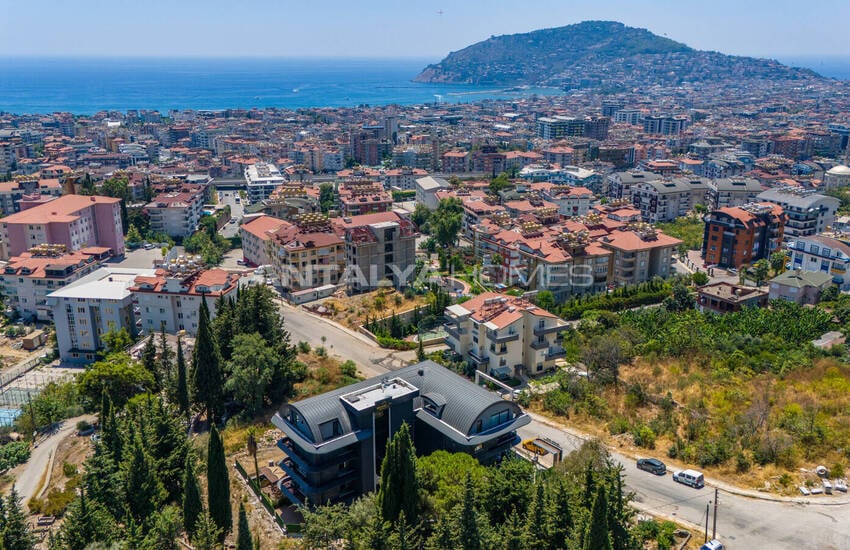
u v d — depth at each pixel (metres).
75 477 111.50
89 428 135.38
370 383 103.25
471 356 150.38
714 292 191.38
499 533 76.25
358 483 97.12
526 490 83.19
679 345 149.38
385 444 99.06
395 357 156.25
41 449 130.25
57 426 140.00
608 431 119.19
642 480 102.56
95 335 188.00
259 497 99.25
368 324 173.62
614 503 76.38
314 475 93.31
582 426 122.12
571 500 80.12
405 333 175.38
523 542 73.69
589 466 83.44
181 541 87.50
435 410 100.75
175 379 129.00
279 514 95.75
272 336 138.00
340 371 144.00
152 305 183.75
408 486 79.00
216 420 125.62
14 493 84.88
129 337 176.88
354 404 95.00
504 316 146.25
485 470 89.50
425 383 106.12
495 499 82.50
